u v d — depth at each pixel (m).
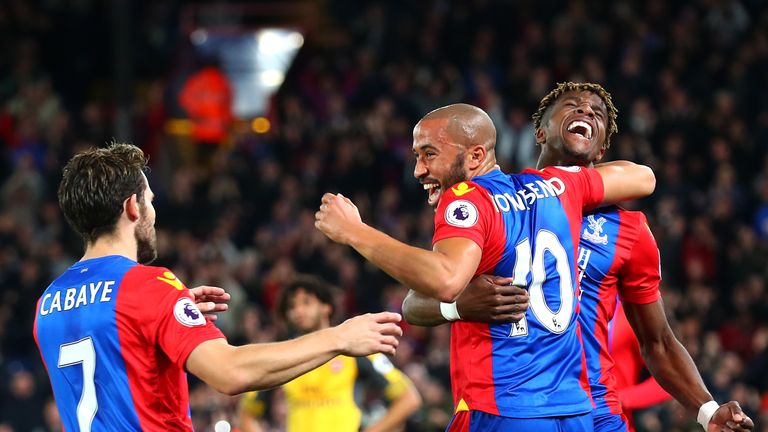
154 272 9.34
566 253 10.15
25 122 38.19
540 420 9.76
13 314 30.94
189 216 34.03
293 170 36.12
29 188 35.22
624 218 10.98
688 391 11.43
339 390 17.22
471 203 9.70
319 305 16.67
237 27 48.44
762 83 37.00
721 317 29.92
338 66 39.22
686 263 31.84
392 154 34.84
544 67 37.12
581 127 10.97
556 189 10.29
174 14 44.75
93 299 9.25
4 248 32.31
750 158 34.72
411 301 10.53
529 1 39.62
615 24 38.62
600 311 10.91
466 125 10.27
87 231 9.59
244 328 27.83
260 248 32.47
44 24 43.03
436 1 40.78
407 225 32.09
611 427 10.64
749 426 11.05
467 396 10.06
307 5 48.69
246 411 17.53
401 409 17.03
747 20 39.69
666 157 34.38
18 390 27.00
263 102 44.31
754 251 31.50
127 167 9.62
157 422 9.20
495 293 9.76
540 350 9.91
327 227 9.59
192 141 40.53
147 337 9.11
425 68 37.94
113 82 43.28
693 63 38.31
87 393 9.19
